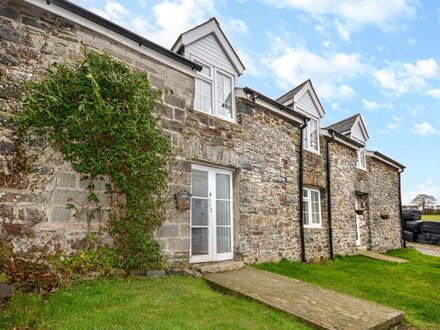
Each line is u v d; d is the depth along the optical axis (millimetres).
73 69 4633
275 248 7883
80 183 4559
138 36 5336
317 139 10539
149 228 5035
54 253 4172
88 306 3412
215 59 7297
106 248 4660
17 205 3977
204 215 6625
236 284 5051
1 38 4086
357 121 13633
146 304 3678
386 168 15352
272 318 3824
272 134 8320
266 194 7855
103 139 4633
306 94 10359
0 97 3984
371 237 13039
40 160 4223
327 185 10391
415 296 5941
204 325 3312
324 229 9977
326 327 3670
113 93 4715
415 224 19156
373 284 6738
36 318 3068
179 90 6141
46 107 4219
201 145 6402
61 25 4656
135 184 4883
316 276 7020
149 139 4965
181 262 5645
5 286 3463
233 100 7547
